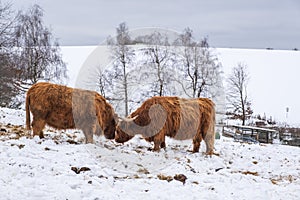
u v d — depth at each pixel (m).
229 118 47.09
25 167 8.09
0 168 7.86
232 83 51.06
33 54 33.47
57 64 35.28
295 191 8.78
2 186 6.93
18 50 31.94
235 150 15.57
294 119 47.97
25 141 10.59
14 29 29.27
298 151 17.94
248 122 45.47
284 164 13.76
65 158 9.26
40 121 11.64
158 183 8.16
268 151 16.50
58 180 7.58
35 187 7.10
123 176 8.65
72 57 51.09
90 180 7.82
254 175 10.70
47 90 11.61
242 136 29.42
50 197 6.70
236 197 7.69
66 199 6.70
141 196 7.21
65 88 11.89
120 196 7.09
